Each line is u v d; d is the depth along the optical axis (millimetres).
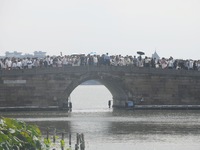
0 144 34062
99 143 162375
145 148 153750
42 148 36281
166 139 173000
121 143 163250
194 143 164625
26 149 35375
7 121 35562
